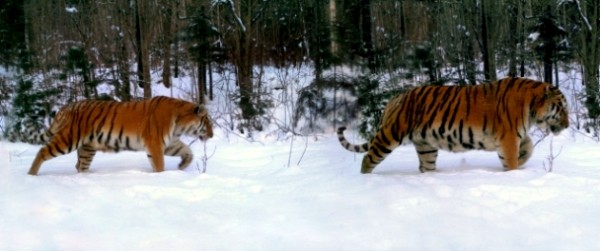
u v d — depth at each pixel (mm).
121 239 4820
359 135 12898
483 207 5461
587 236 4629
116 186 6789
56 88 14703
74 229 5105
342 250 4484
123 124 8047
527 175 6906
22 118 13422
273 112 15320
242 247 4590
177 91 18750
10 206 5770
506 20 15852
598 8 14258
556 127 7613
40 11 18328
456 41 14875
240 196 6352
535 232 4766
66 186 6656
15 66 15633
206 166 8906
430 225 5012
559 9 17000
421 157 7887
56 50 17953
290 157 9688
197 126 8445
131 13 17062
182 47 19125
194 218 5430
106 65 17766
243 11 16281
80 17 18219
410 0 17469
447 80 13484
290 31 20688
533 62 16891
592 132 12594
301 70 19734
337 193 6305
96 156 10117
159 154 8039
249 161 9516
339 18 14586
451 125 7395
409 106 7609
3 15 16062
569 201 5668
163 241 4750
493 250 4398
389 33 15773
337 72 14297
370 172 7828
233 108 15414
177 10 18812
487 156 9312
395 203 5711
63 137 7934
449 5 15047
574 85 17016
